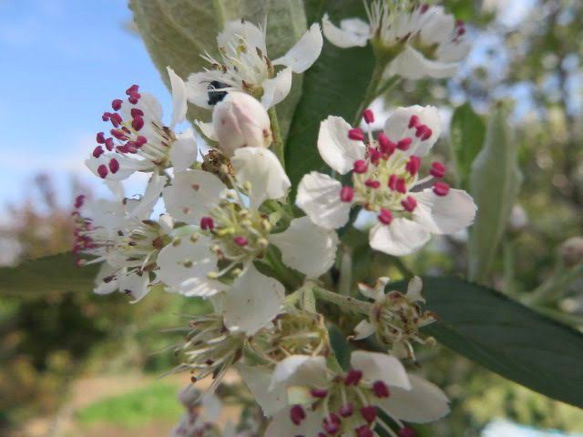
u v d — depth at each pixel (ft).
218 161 0.18
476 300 0.20
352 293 0.21
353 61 0.24
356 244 0.23
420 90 0.71
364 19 0.25
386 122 0.19
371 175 0.18
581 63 0.94
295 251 0.17
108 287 0.21
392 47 0.23
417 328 0.17
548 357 0.19
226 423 0.28
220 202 0.18
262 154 0.17
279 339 0.16
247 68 0.20
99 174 0.20
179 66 0.22
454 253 0.62
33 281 0.26
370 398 0.16
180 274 0.17
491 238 0.28
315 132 0.23
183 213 0.18
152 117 0.20
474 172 0.28
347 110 0.23
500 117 0.28
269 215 0.18
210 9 0.21
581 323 0.30
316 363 0.15
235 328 0.16
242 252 0.18
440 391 0.16
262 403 0.16
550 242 0.80
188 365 0.18
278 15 0.22
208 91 0.20
